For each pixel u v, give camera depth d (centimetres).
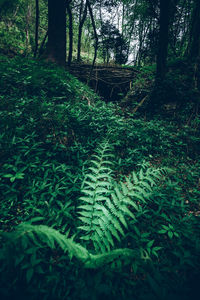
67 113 352
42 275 136
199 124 518
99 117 409
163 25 618
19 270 133
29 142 269
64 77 530
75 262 142
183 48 1158
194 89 632
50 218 171
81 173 257
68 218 184
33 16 1545
